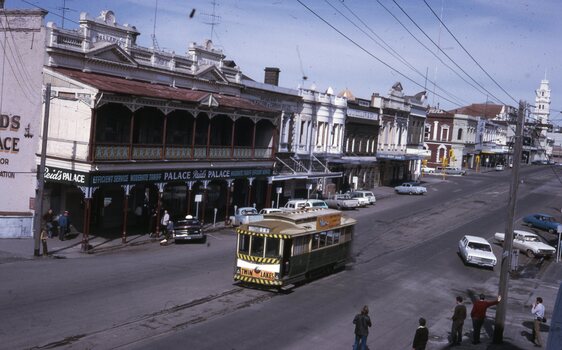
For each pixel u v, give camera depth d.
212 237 35.69
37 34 30.77
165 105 33.59
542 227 49.53
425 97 84.25
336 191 59.97
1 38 31.52
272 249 23.70
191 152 36.22
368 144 66.31
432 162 104.75
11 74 31.47
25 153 31.58
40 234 27.22
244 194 47.91
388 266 31.67
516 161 20.91
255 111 41.94
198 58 41.47
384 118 69.44
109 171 30.23
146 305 20.31
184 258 29.03
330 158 56.38
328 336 18.92
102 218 35.16
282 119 49.06
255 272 23.81
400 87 74.94
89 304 19.70
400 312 23.02
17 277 22.50
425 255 35.78
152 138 37.47
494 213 56.19
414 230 44.22
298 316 20.86
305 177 49.28
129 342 16.45
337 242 28.47
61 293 20.72
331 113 56.38
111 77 33.81
